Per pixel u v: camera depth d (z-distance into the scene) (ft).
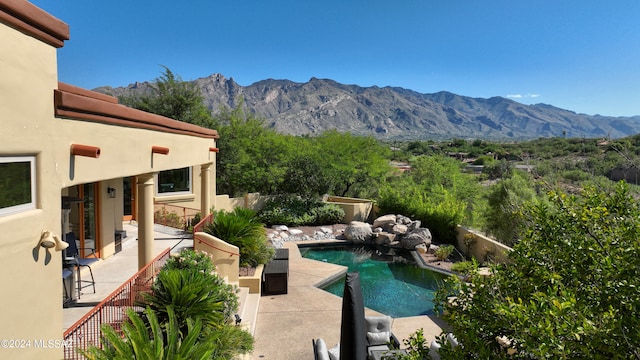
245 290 37.91
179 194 59.47
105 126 20.33
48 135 14.87
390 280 49.90
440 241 68.18
